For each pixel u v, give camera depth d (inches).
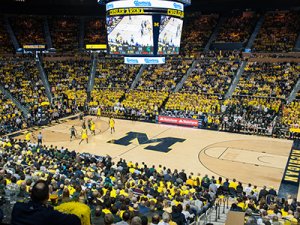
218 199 603.2
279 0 1829.5
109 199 381.7
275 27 1843.0
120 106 1540.4
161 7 948.6
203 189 621.9
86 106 1584.6
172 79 1662.2
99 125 1342.3
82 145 1067.3
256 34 1851.6
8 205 249.3
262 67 1576.0
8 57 1764.3
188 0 1023.6
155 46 976.9
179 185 618.5
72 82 1728.6
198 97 1488.7
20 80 1615.4
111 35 1005.2
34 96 1535.4
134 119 1446.9
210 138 1155.3
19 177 498.0
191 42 1959.9
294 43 1708.9
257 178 806.5
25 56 1811.0
